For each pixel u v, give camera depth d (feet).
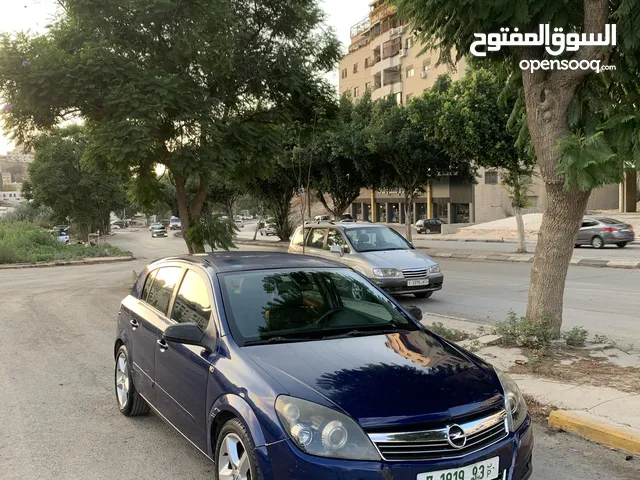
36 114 38.04
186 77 40.19
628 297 37.52
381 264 36.42
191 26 37.50
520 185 71.67
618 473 12.57
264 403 9.45
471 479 8.99
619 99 21.90
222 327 11.74
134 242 176.24
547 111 21.22
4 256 85.25
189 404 12.03
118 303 41.65
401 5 22.35
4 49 34.86
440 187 175.63
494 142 63.98
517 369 19.53
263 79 44.19
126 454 13.91
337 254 39.70
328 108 49.01
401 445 8.77
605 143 18.17
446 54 22.70
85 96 36.60
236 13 43.34
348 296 13.78
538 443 14.30
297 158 91.66
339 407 9.05
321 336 11.99
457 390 9.89
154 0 36.17
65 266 84.74
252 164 47.73
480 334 24.90
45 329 31.42
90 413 17.06
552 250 22.56
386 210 201.98
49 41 37.01
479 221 165.27
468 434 9.17
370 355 11.07
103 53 35.99
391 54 187.01
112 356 24.70
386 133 80.12
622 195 145.48
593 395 16.63
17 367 22.82
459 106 63.72
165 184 49.73
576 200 21.74
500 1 18.60
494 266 61.41
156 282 16.35
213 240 46.65
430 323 28.99
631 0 17.40
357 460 8.57
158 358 13.93
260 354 10.86
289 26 45.06
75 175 146.61
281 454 8.87
